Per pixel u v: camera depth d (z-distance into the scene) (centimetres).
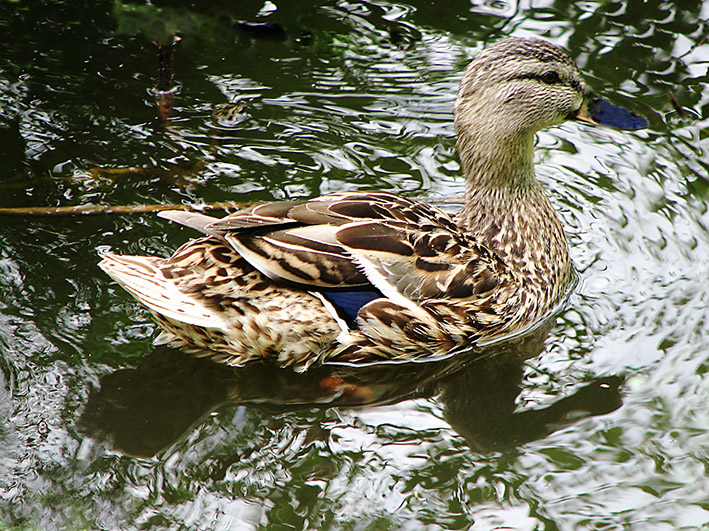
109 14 1395
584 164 1145
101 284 921
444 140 1165
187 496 709
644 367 848
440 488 724
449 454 759
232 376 848
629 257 995
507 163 915
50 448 745
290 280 810
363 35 1368
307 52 1330
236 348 838
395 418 806
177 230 1003
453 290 849
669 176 1108
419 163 1127
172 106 1210
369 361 869
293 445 769
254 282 812
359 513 699
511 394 832
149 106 1208
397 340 851
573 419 795
